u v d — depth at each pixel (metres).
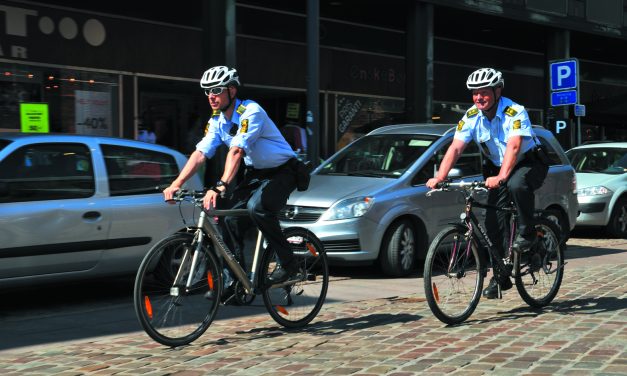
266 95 19.52
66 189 7.70
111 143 8.20
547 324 6.53
